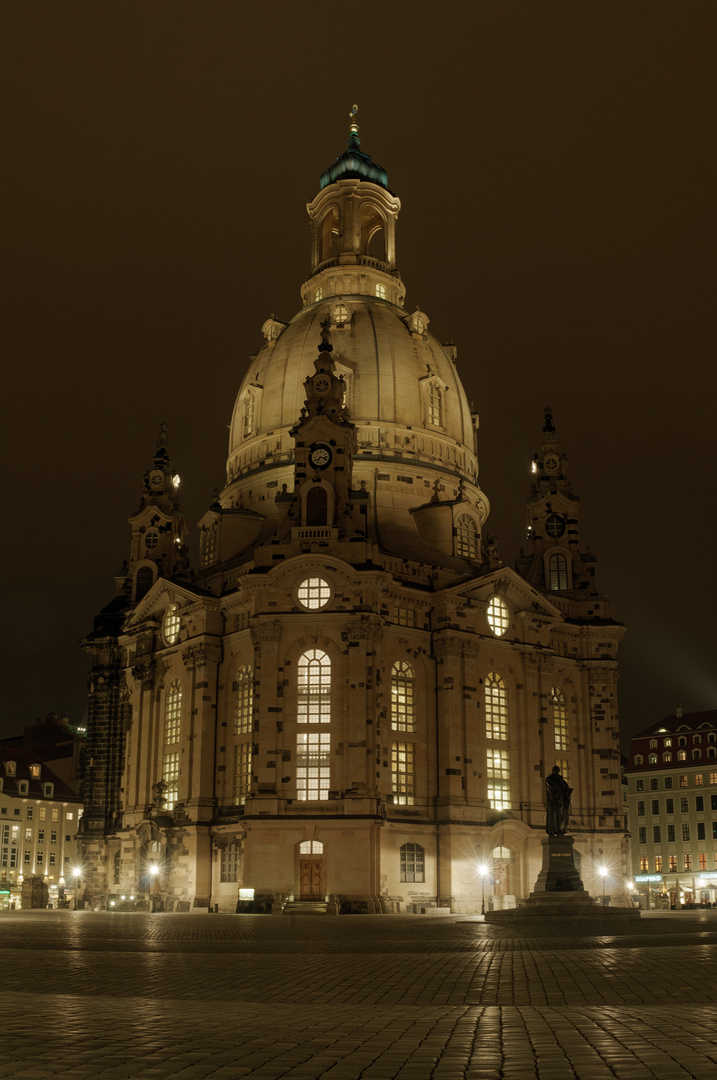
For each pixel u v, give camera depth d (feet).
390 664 331.16
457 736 333.01
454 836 321.93
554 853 230.89
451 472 394.52
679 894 501.56
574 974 99.76
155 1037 53.31
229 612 351.25
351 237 456.04
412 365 401.29
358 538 328.90
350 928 205.67
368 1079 42.57
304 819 304.50
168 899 334.65
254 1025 59.11
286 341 412.36
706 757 511.81
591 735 379.55
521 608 364.79
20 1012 63.52
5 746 518.37
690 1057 47.65
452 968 109.40
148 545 418.31
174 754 360.48
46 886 399.85
